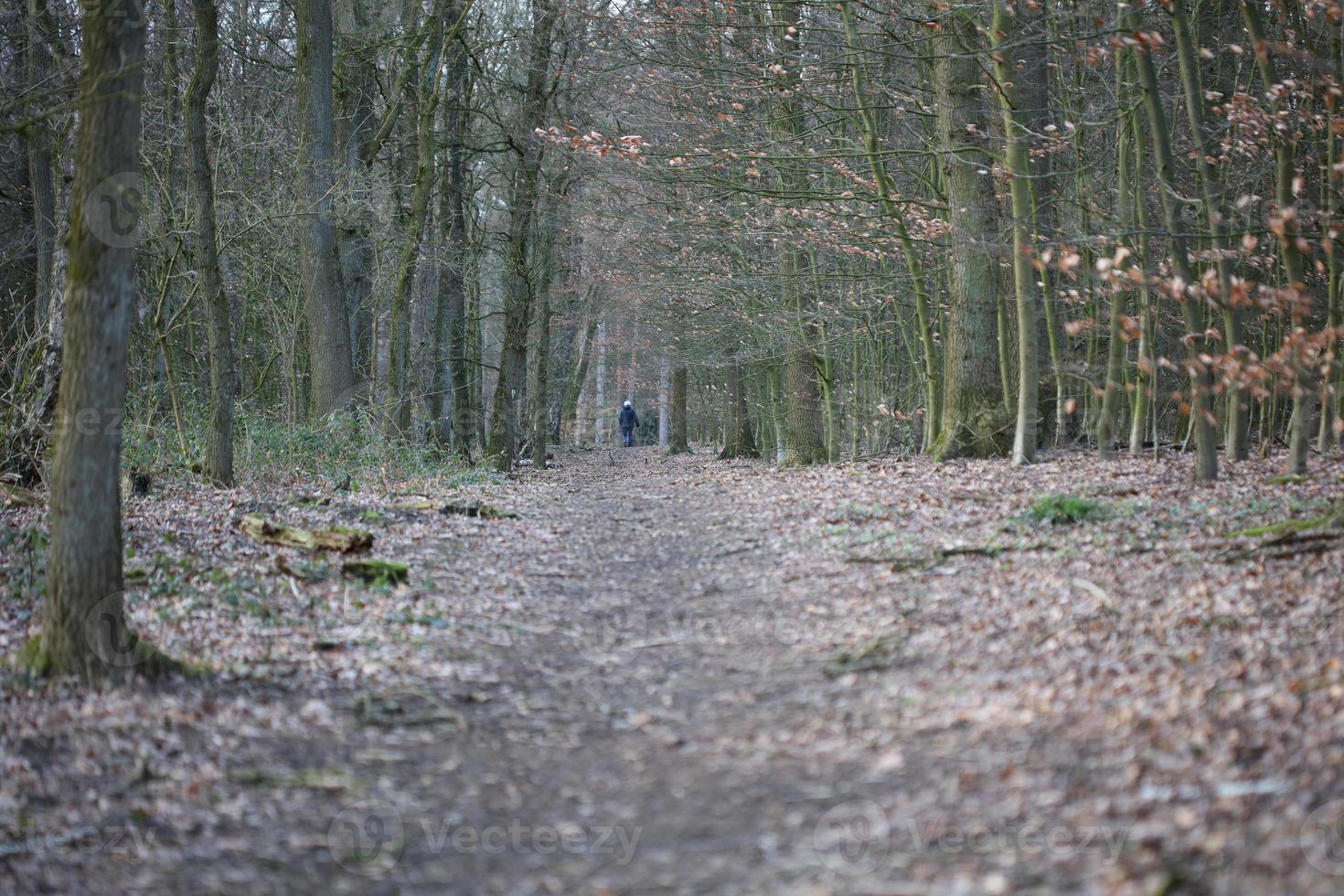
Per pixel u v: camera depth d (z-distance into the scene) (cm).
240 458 1700
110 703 657
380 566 1033
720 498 1661
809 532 1221
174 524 1214
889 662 702
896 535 1123
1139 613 731
